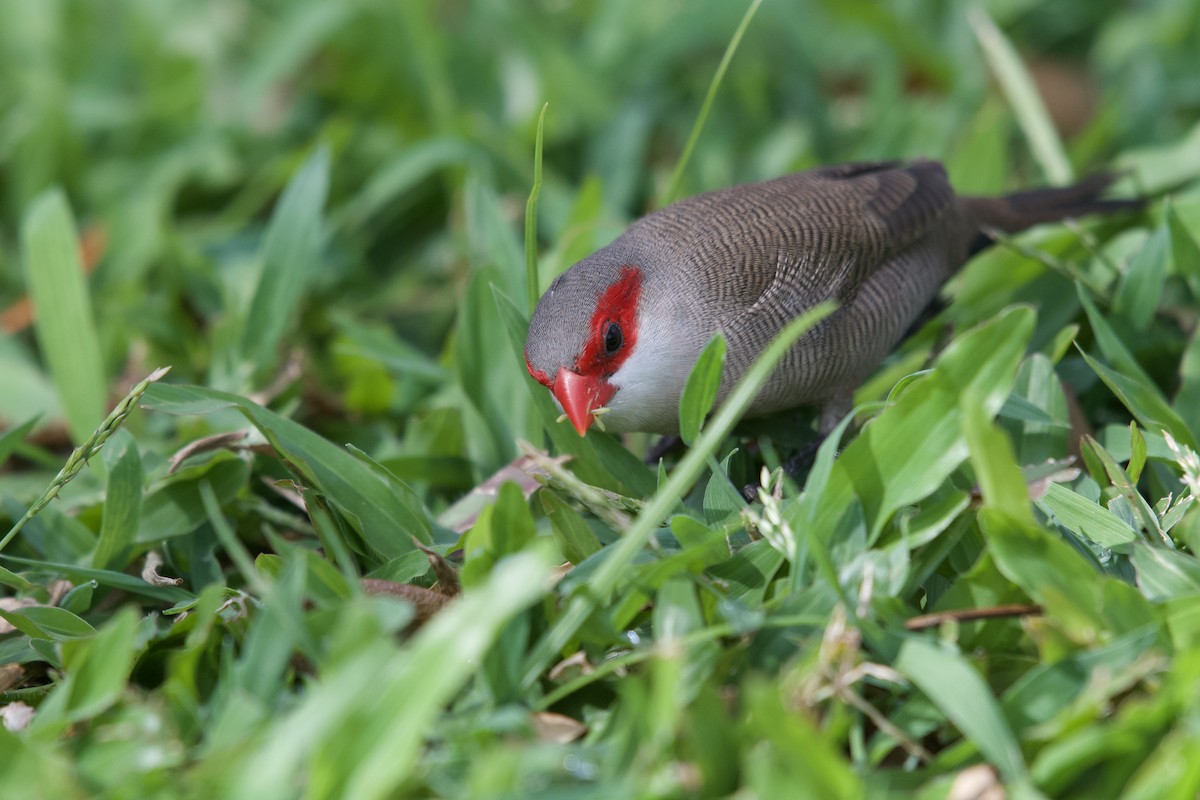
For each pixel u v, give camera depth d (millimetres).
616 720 4785
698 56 11969
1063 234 8633
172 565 6629
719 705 4445
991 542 4973
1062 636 4793
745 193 7457
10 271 10328
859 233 7297
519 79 11547
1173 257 7684
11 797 4312
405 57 11586
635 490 6793
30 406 8586
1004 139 10031
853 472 5496
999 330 5371
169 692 4918
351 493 6254
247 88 11578
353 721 4078
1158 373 7598
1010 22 12094
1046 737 4492
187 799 4207
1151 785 4102
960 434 5363
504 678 4840
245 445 6746
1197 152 9328
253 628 4922
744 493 7012
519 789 4223
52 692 5336
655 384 6844
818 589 5176
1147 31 11586
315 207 8391
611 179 10742
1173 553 5324
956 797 4332
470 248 9336
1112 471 5852
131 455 6328
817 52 12195
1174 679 4309
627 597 5250
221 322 8766
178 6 12727
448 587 5641
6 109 11781
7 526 7000
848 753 4863
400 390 8391
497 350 7512
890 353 7988
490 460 7309
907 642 4637
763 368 4785
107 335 9164
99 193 10984
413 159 10328
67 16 12445
